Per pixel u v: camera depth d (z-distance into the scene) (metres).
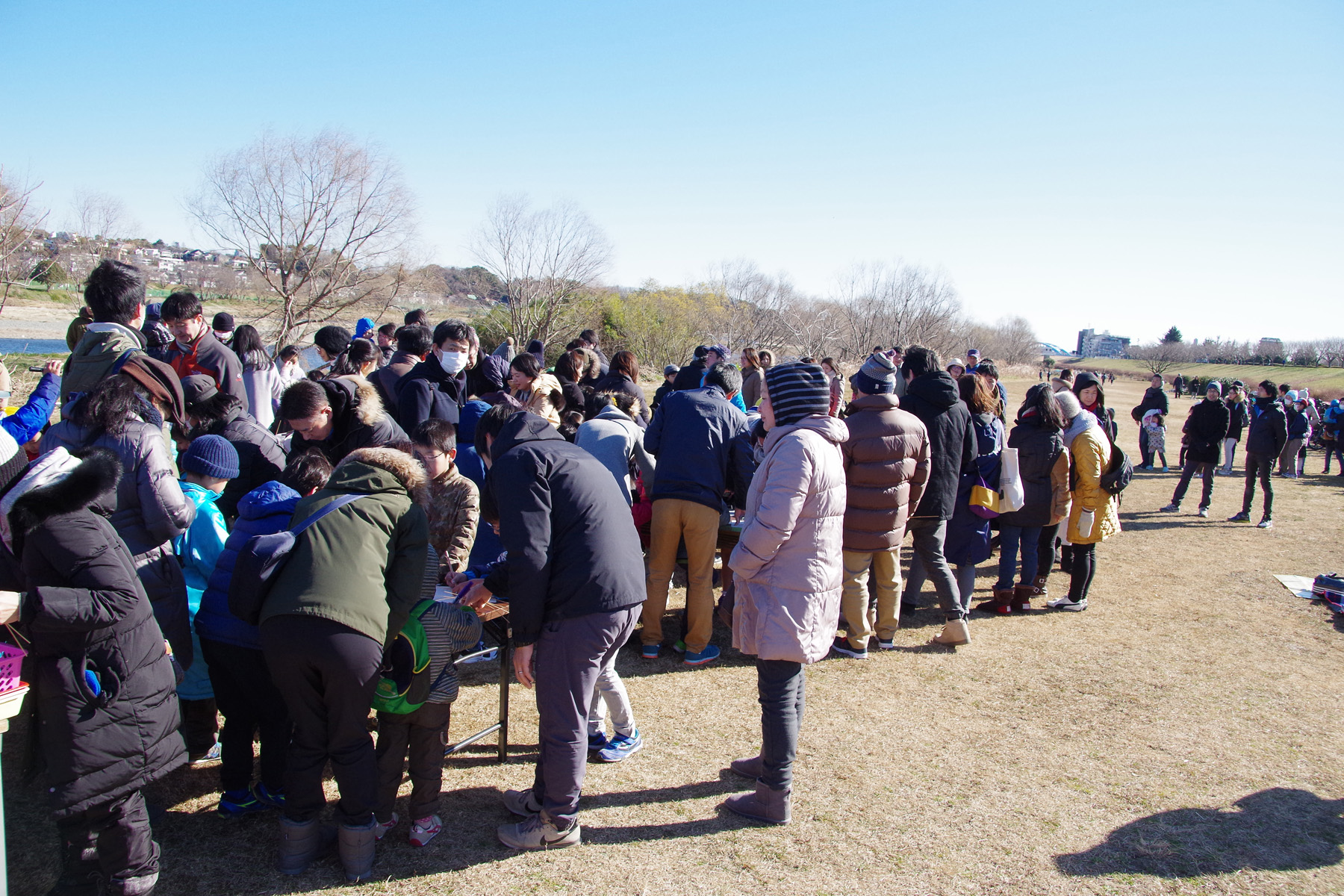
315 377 5.98
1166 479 12.86
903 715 4.20
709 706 4.21
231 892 2.62
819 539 2.98
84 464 2.30
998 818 3.27
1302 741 4.07
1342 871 3.00
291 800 2.70
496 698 4.21
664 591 4.74
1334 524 9.52
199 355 4.57
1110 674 4.84
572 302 31.59
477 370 6.70
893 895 2.77
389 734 2.88
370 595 2.56
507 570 2.89
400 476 2.83
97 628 2.25
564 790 2.87
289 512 2.88
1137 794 3.51
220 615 2.88
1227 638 5.55
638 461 4.96
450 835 3.01
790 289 39.38
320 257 23.80
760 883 2.79
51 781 2.29
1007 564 5.80
